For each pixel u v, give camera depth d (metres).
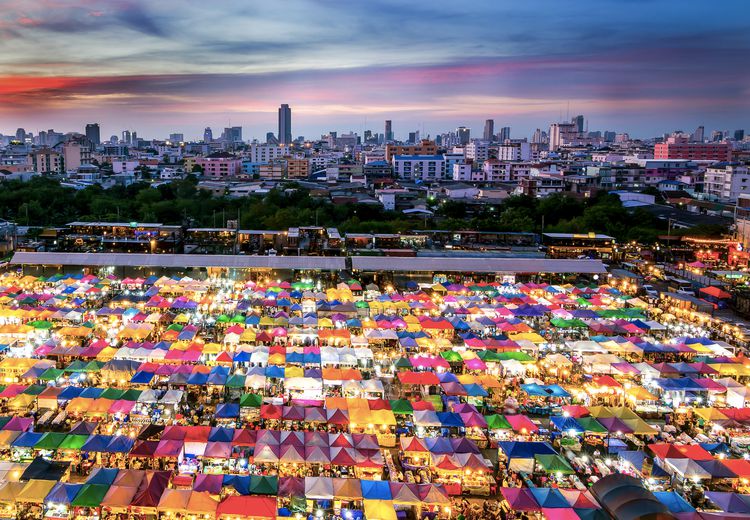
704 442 51.16
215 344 63.31
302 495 39.50
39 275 98.81
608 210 160.75
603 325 76.19
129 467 43.62
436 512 40.34
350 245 125.06
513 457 45.22
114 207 166.62
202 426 46.50
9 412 51.03
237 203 178.25
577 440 50.09
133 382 54.84
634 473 45.06
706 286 102.56
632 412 51.31
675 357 69.12
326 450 44.28
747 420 51.34
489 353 64.50
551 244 128.25
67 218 163.25
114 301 79.69
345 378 56.72
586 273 103.75
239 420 50.78
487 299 87.69
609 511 38.59
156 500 37.88
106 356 60.62
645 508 37.03
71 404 49.12
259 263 99.62
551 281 104.88
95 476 39.50
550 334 77.56
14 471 40.72
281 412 49.88
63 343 63.84
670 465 44.28
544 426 53.56
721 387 57.19
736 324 83.12
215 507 37.72
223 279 97.75
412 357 62.69
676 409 55.69
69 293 84.25
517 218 156.00
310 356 61.59
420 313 80.81
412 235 129.62
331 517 39.69
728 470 43.41
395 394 58.34
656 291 98.50
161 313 74.38
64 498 37.62
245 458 44.41
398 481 43.50
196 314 76.69
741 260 122.62
